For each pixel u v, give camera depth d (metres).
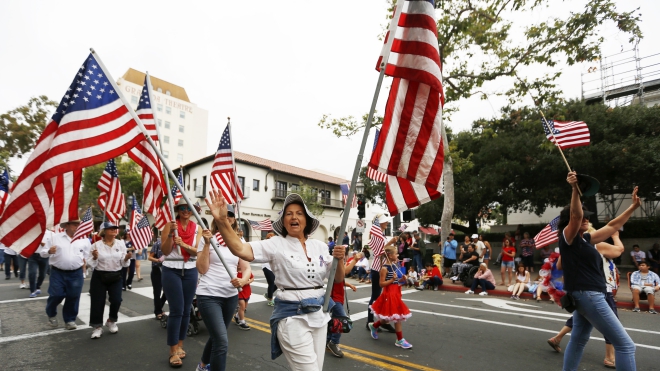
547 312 8.50
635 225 18.09
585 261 3.54
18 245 3.43
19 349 5.20
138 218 11.49
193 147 68.00
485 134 16.52
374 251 6.61
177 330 4.52
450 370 4.61
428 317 7.78
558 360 5.00
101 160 3.70
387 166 3.62
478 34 13.41
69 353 5.04
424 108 3.58
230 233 2.71
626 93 24.20
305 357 2.57
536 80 13.85
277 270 2.83
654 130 16.11
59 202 3.94
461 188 21.58
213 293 3.82
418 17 3.54
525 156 18.48
